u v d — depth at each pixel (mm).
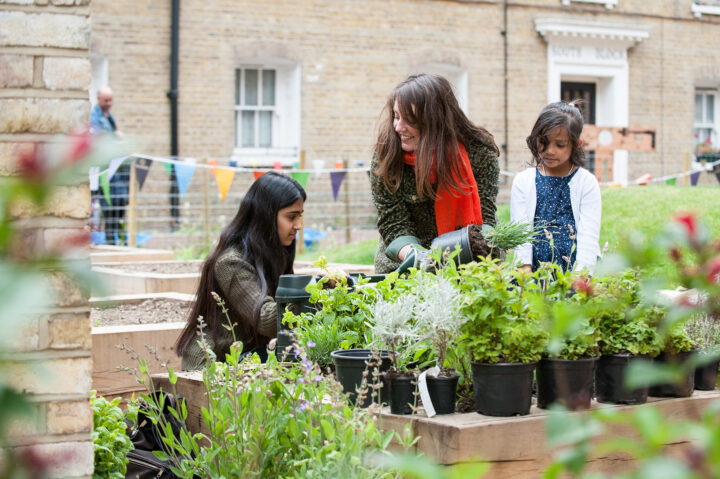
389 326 2746
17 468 988
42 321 2234
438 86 3770
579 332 2580
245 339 3953
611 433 2613
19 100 2238
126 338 4160
